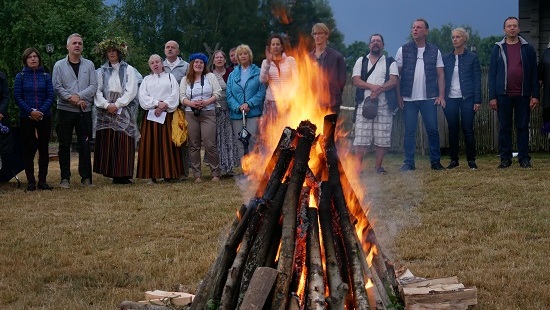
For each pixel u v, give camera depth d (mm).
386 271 4633
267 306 4109
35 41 34031
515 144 16078
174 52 12492
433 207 8781
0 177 12258
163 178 12359
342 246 4418
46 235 7770
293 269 4250
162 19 50969
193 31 41344
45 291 5691
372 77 11828
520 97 11984
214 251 6812
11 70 33625
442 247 6828
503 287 5469
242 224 4449
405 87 12031
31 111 11133
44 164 11523
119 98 11945
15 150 12016
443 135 15922
